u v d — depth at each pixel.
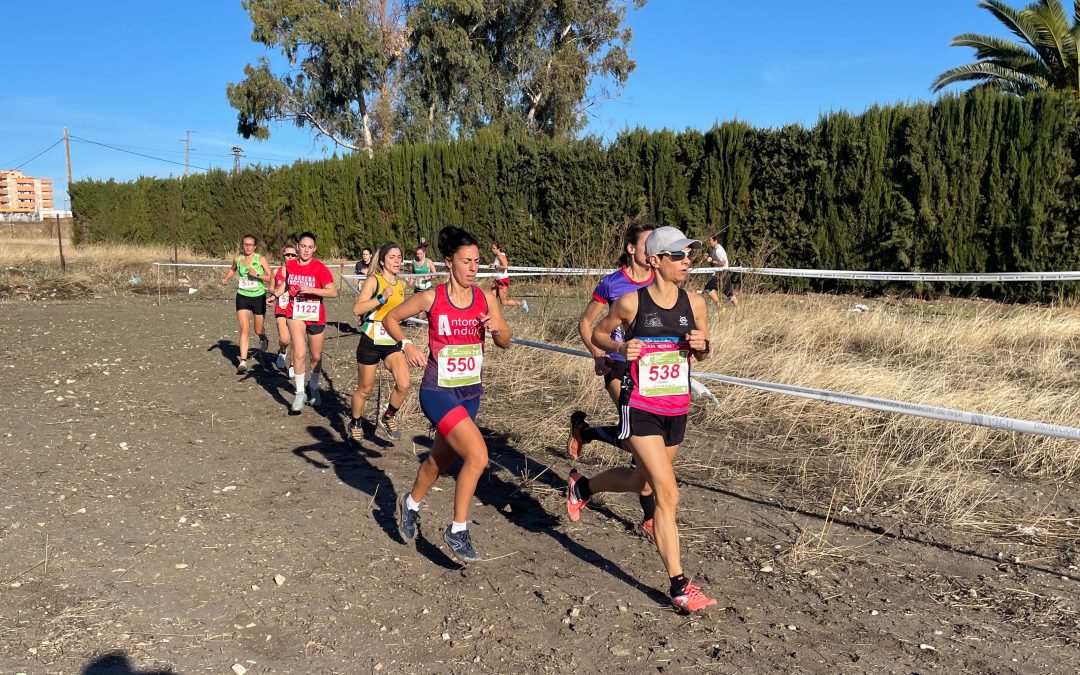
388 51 32.91
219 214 31.11
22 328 11.91
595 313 4.73
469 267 3.99
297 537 4.48
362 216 26.16
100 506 4.84
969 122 14.79
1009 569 4.08
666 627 3.53
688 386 3.81
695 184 18.39
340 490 5.29
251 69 33.00
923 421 6.35
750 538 4.52
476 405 4.22
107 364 9.30
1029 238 14.28
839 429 6.49
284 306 8.63
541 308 11.48
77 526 4.52
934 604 3.73
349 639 3.42
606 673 3.16
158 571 4.00
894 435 6.21
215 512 4.82
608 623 3.56
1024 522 4.67
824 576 4.03
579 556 4.29
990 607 3.70
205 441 6.37
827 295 15.78
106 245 33.34
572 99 34.47
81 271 22.27
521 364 8.80
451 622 3.57
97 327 12.34
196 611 3.61
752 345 9.01
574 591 3.87
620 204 19.08
